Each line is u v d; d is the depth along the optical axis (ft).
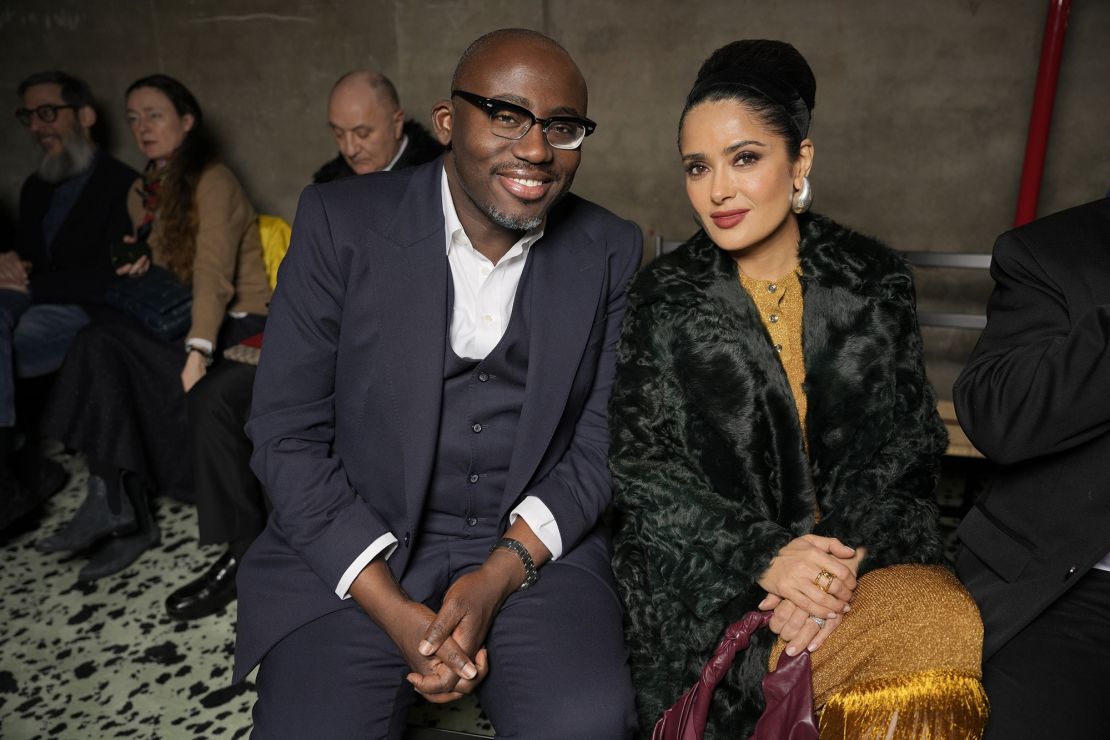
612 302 5.58
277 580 5.24
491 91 4.60
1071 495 4.60
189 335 8.63
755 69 4.78
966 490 8.18
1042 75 8.39
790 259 5.24
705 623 5.01
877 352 5.06
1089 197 9.02
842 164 9.66
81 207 10.05
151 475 8.96
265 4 11.02
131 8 11.47
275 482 5.13
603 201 10.63
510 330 5.17
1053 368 4.34
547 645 4.92
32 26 11.84
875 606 4.53
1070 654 4.46
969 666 4.29
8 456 9.18
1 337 9.09
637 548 5.42
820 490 5.16
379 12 10.68
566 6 10.02
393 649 4.96
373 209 5.15
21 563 8.72
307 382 5.24
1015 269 4.70
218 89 11.56
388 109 8.79
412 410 5.08
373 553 4.98
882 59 9.19
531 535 5.18
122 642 7.45
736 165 4.83
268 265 9.63
